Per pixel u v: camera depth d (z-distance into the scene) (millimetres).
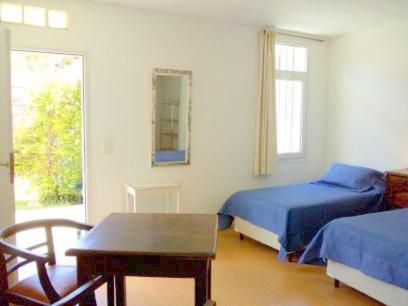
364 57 4828
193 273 1678
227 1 3705
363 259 2613
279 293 2914
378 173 4363
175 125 4273
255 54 4723
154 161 4172
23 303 1899
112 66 3869
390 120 4570
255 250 3854
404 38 4367
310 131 5320
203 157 4500
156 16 4051
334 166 4727
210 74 4441
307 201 3684
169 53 4160
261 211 3734
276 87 4965
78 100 5750
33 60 5473
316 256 3068
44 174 5715
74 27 3652
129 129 4016
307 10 3982
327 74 5355
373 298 2703
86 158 3820
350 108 5047
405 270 2328
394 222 2877
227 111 4605
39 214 5219
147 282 3074
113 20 3832
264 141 4766
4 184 2725
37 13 3482
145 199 4148
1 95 2674
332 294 2893
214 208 4629
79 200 5895
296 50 5141
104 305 2662
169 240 1812
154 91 4078
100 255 1682
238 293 2914
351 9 3928
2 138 2695
